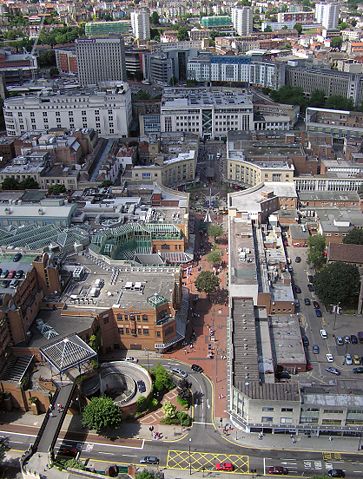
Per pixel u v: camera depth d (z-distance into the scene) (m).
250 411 164.00
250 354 187.00
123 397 186.12
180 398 181.62
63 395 173.75
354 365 199.62
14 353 188.88
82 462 160.38
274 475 155.75
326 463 159.38
